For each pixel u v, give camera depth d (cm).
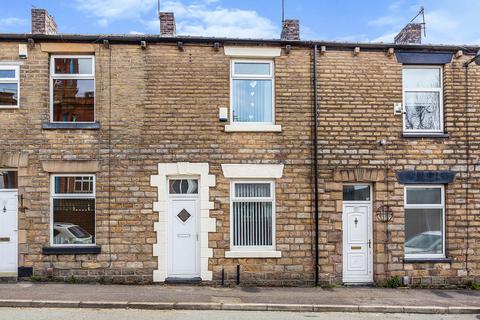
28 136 1149
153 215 1157
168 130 1170
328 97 1202
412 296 1080
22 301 946
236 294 1058
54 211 1167
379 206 1194
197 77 1183
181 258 1173
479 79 1231
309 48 1208
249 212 1194
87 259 1144
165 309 951
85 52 1177
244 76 1211
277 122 1191
